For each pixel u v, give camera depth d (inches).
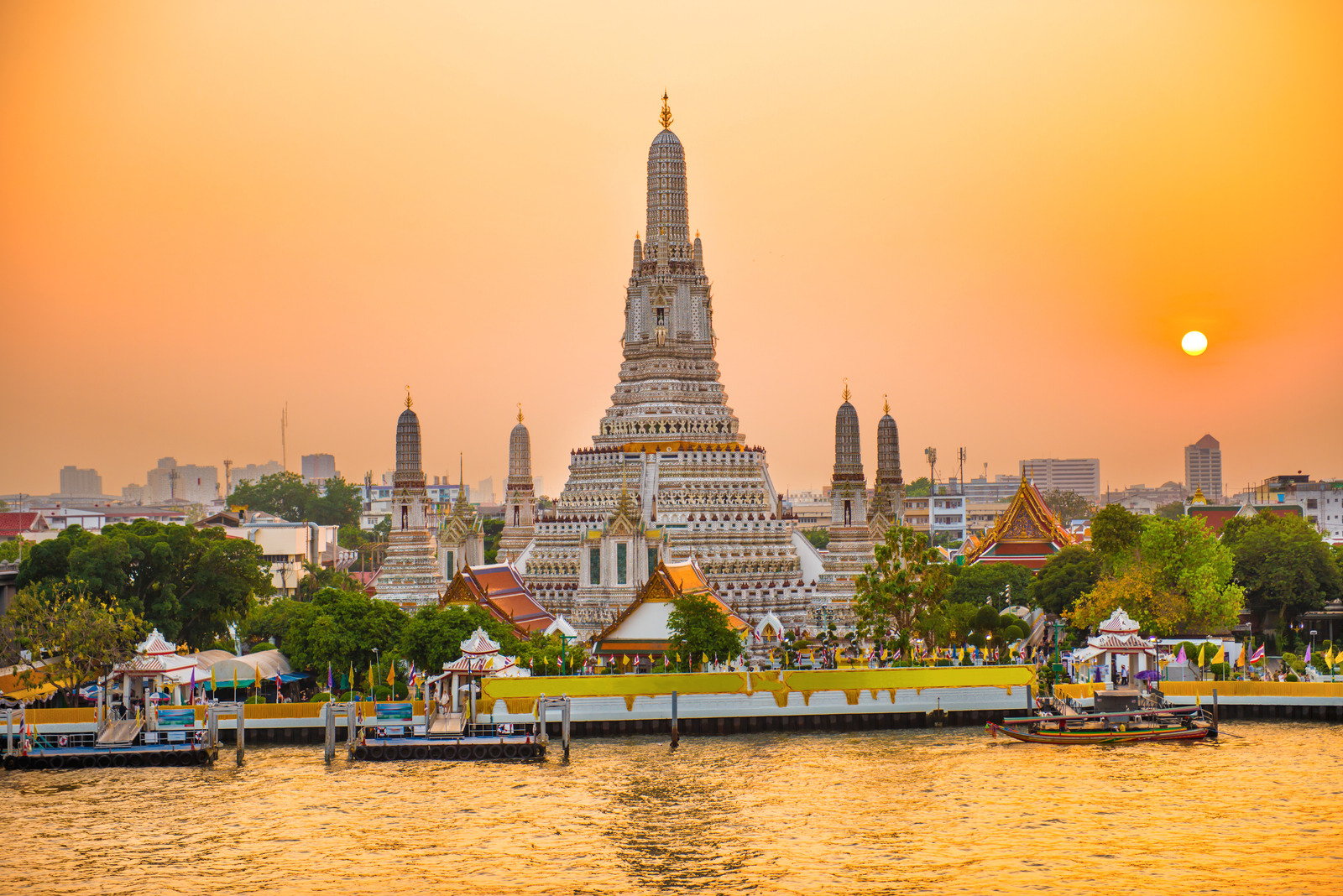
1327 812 4849.9
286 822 4857.3
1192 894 4089.6
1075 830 4687.5
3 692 6368.1
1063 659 7214.6
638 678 6250.0
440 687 6535.4
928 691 6387.8
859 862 4384.8
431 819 4877.0
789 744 6008.9
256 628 7795.3
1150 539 7578.7
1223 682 6496.1
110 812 4995.1
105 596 7071.9
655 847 4557.1
